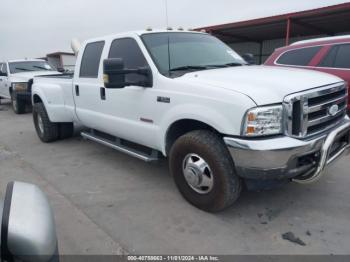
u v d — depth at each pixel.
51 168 4.81
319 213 3.19
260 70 3.41
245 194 3.62
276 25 17.67
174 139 3.50
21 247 1.45
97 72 4.45
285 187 3.78
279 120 2.67
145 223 3.12
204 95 2.92
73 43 7.57
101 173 4.52
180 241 2.81
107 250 2.72
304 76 3.13
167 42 3.86
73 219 3.24
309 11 14.54
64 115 5.62
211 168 2.99
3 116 10.59
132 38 3.87
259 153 2.60
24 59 12.41
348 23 16.94
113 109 4.17
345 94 3.47
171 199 3.59
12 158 5.41
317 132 2.93
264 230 2.93
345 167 4.34
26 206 1.60
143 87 3.59
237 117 2.67
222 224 3.04
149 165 4.78
